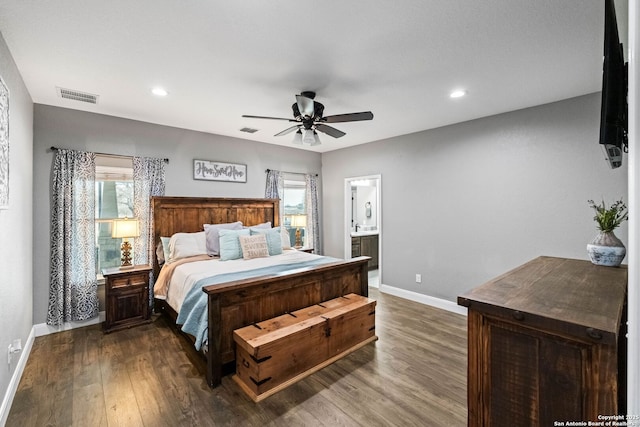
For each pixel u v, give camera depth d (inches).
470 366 47.2
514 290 52.7
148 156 156.1
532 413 41.5
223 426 75.2
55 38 79.5
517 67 96.3
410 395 87.4
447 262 160.9
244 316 99.0
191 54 88.3
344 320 110.4
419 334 129.4
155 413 79.7
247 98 122.5
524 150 132.4
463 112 138.7
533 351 41.6
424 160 170.1
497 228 141.3
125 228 136.3
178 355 110.5
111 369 100.7
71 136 134.5
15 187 93.3
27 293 111.5
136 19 71.9
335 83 108.3
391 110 135.9
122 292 133.6
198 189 173.3
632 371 18.7
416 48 85.4
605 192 113.0
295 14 70.4
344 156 220.2
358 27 75.6
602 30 76.4
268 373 87.4
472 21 73.2
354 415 79.1
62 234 129.4
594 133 115.1
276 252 166.2
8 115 83.5
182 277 123.8
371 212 295.1
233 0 65.4
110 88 112.3
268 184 204.5
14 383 87.8
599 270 71.4
